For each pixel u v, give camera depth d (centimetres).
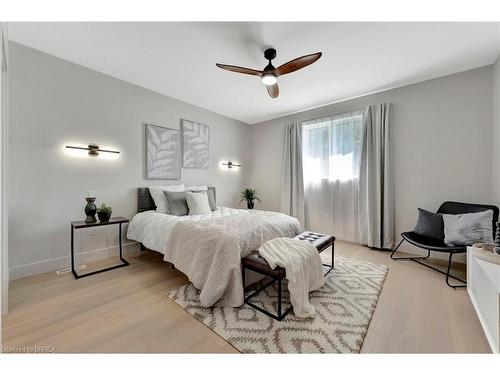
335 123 387
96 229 284
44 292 202
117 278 232
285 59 249
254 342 142
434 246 230
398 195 323
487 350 135
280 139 476
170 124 365
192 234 215
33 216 237
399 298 196
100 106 285
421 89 303
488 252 177
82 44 228
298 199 434
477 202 266
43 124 242
